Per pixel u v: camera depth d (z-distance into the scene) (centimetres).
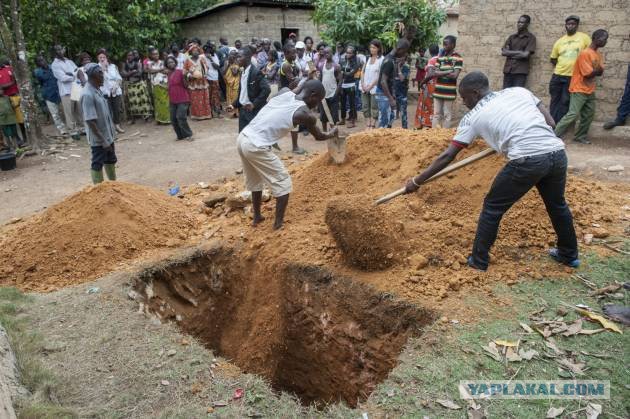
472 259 391
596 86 856
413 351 311
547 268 393
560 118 854
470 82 354
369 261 395
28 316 365
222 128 1155
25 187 782
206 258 469
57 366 310
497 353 300
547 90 922
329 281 406
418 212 466
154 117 1306
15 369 292
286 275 432
